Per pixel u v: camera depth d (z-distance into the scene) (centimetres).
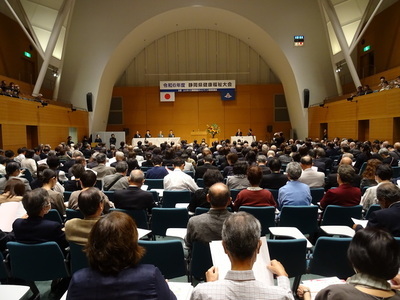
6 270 315
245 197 436
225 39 2583
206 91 2580
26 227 315
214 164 925
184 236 339
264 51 2419
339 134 1878
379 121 1490
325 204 444
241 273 155
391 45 1748
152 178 705
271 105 2597
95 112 2209
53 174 454
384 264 140
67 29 2033
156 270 163
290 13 2105
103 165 693
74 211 411
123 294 151
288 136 2605
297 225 432
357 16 1855
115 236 156
